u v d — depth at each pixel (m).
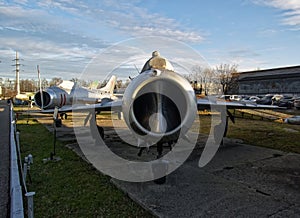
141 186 4.00
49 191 3.84
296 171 4.81
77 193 3.76
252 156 5.97
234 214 3.08
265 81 48.84
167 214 3.07
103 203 3.43
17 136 6.80
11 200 3.29
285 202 3.43
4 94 67.44
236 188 3.93
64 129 10.52
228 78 35.41
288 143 7.57
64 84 15.56
